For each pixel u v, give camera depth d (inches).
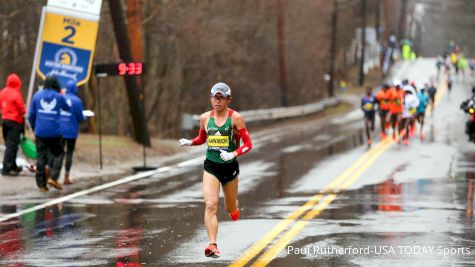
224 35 4069.9
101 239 989.2
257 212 1213.1
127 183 1619.1
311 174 1765.5
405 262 846.5
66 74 1871.3
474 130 2508.6
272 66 5674.2
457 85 6579.7
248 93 5457.7
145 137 2365.9
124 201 1346.0
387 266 828.6
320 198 1370.6
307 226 1080.2
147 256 884.6
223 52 4306.1
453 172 1771.7
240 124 874.1
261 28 4901.6
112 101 3659.0
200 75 4559.5
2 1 3006.9
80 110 1583.4
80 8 1865.2
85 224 1104.8
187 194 1441.9
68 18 1861.5
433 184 1557.6
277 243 959.6
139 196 1413.6
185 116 3127.5
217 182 875.4
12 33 3275.1
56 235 1018.7
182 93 4242.1
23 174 1658.5
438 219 1132.5
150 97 3996.1
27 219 1151.0
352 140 2824.8
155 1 3398.1
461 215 1168.8
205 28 3828.7
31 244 957.2
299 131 3491.6
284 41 5275.6
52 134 1466.5
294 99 6181.1
